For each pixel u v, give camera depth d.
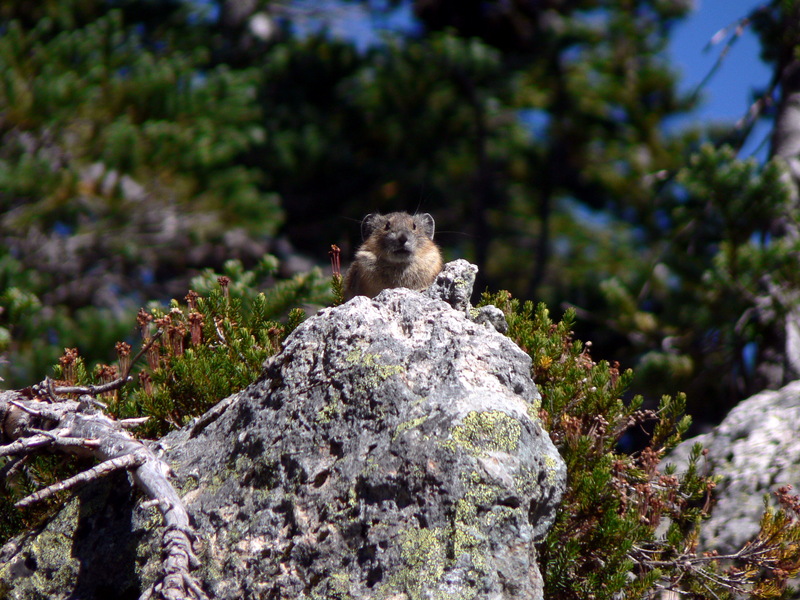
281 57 33.69
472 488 7.50
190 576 7.52
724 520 11.12
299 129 33.72
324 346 8.73
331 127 34.06
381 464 7.73
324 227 33.28
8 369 17.73
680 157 33.38
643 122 34.41
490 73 34.56
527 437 8.02
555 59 35.41
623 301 22.78
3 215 23.73
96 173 24.28
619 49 35.22
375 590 7.25
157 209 25.62
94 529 8.64
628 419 10.85
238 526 8.01
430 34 36.62
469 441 7.71
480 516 7.43
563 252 34.41
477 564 7.22
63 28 28.16
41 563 8.59
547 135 35.19
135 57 26.27
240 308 12.02
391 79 33.56
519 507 7.59
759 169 21.88
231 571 7.76
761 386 20.11
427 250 14.81
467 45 34.53
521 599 7.30
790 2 21.80
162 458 8.97
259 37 34.56
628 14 35.12
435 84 33.97
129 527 8.47
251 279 14.89
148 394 10.62
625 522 9.20
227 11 34.19
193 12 31.78
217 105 27.42
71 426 9.08
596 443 10.10
